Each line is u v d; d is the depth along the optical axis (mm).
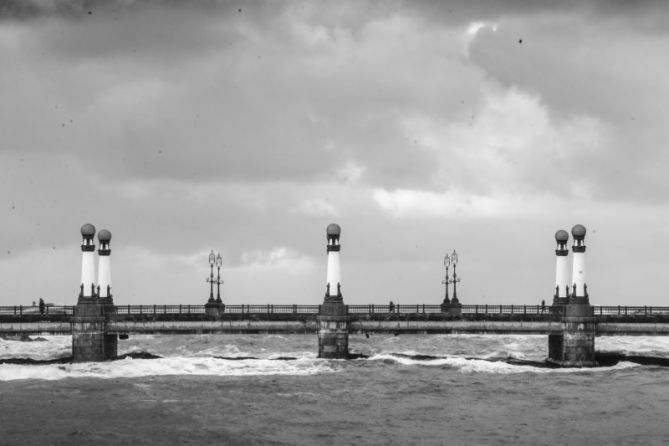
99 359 89062
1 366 84375
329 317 89312
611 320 89688
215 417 60062
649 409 64938
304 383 75938
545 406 65875
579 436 55781
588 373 84812
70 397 67625
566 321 89250
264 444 52562
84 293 89625
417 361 89438
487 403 67000
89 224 89750
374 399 68125
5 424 57469
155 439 53594
